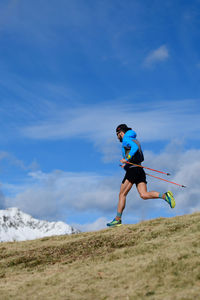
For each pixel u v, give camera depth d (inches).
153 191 449.7
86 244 429.1
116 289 270.5
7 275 371.9
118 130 478.3
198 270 271.1
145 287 263.3
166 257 310.7
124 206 481.4
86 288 281.4
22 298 276.4
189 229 399.9
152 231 422.6
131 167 461.4
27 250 455.8
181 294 239.3
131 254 356.8
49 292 284.5
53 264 386.9
